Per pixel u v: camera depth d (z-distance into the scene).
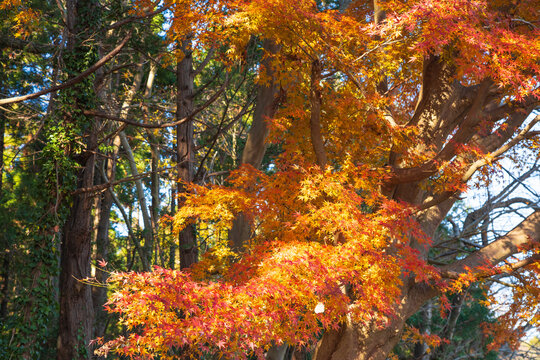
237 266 7.11
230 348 5.62
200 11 8.30
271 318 5.53
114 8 13.16
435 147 9.16
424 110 9.60
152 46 14.01
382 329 9.17
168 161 17.66
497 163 8.43
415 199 9.67
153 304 5.27
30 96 10.74
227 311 5.34
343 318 7.21
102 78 13.22
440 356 17.09
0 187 19.86
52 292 11.65
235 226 9.91
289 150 8.79
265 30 7.98
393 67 9.70
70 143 12.20
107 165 21.47
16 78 17.23
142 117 16.34
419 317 17.88
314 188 7.35
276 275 6.06
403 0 8.30
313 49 8.20
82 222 13.41
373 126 8.63
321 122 9.45
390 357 14.37
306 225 7.54
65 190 12.03
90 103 12.45
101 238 21.39
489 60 6.55
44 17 15.12
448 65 9.48
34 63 16.23
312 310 6.39
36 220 11.78
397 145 8.62
